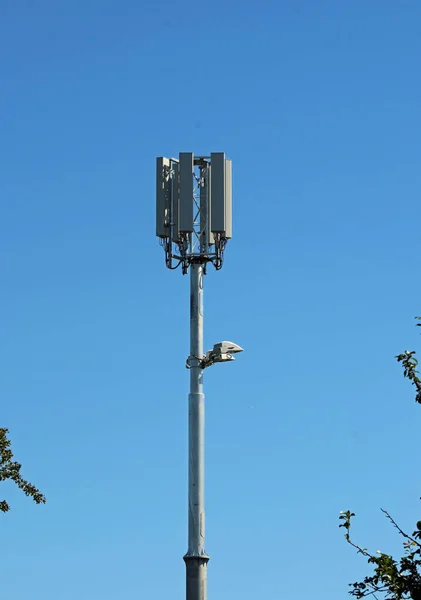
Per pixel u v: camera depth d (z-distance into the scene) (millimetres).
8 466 56875
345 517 36594
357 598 35594
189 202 52156
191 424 51500
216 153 52719
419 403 37219
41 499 56938
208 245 52469
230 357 51375
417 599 34781
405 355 37719
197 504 50531
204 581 49656
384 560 35750
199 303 52594
